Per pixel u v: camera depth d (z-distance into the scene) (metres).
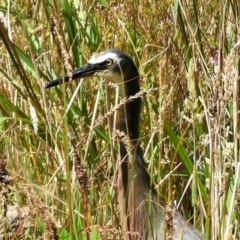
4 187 5.69
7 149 8.46
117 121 8.56
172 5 9.88
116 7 10.12
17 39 9.54
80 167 5.64
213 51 9.59
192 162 8.62
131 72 8.03
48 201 7.89
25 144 8.95
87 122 8.71
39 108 7.87
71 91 9.12
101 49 9.45
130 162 6.49
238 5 8.58
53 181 7.97
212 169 6.69
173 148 8.70
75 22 9.77
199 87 8.36
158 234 7.43
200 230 7.84
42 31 9.65
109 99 8.99
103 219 7.22
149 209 6.68
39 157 8.69
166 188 7.93
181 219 7.50
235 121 7.15
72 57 9.16
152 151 7.75
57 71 9.17
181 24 8.91
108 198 7.73
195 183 7.34
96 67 8.10
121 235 6.17
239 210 7.42
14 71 9.67
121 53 8.06
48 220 5.40
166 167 8.55
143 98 8.93
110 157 8.35
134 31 9.77
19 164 8.30
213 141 6.88
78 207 7.45
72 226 5.66
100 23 10.09
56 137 7.98
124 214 7.34
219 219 6.78
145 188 7.62
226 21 8.73
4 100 8.17
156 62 9.55
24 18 9.60
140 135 8.41
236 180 6.66
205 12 10.20
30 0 10.59
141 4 10.02
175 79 9.03
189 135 8.90
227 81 6.37
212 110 6.68
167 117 8.73
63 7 8.98
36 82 9.16
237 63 7.43
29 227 6.42
